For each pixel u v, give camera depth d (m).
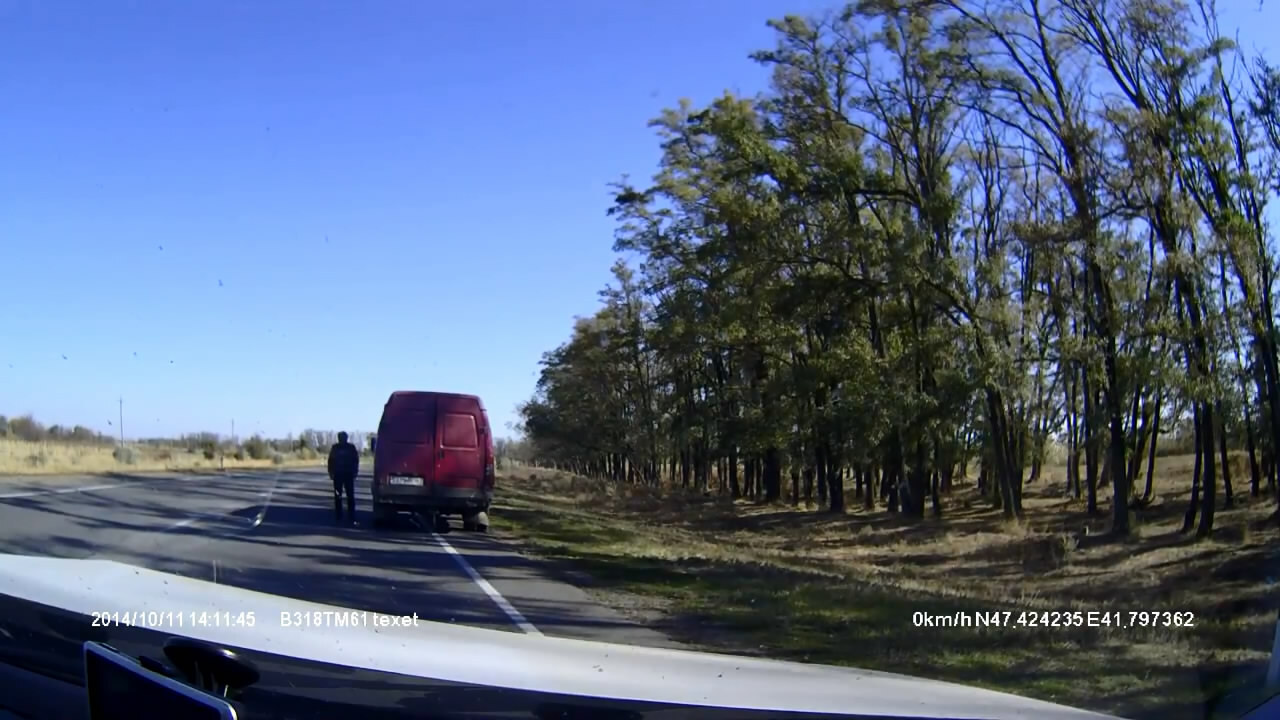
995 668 8.08
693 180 35.94
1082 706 6.73
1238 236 20.58
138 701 2.58
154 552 12.83
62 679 2.85
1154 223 22.70
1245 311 21.08
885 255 27.83
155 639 2.80
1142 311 23.30
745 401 38.62
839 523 33.25
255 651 2.73
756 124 30.86
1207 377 21.84
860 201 32.75
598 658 3.32
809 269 30.16
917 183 31.28
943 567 20.55
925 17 26.92
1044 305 27.61
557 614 10.20
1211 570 17.17
